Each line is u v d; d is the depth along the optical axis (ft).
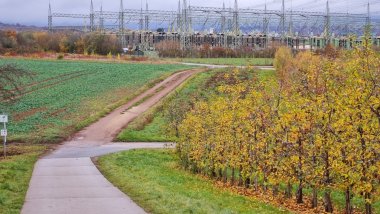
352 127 65.98
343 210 85.46
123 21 634.02
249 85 104.99
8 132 183.21
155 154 155.94
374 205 88.79
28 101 249.34
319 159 75.66
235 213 65.21
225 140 105.40
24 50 517.14
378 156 65.41
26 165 121.08
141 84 319.88
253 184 110.52
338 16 559.38
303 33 569.23
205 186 106.63
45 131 184.14
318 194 102.73
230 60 495.00
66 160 137.28
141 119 214.90
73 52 560.61
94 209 64.03
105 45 561.84
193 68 412.77
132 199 71.67
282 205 87.86
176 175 120.47
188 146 129.59
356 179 66.33
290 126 79.61
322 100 72.79
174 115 170.09
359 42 79.30
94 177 100.07
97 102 253.44
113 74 369.30
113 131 196.54
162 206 65.31
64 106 240.32
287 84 92.48
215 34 597.11
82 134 190.90
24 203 68.39
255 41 594.65
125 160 139.33
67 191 79.71
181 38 583.58
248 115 93.04
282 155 80.64
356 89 66.23
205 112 119.75
